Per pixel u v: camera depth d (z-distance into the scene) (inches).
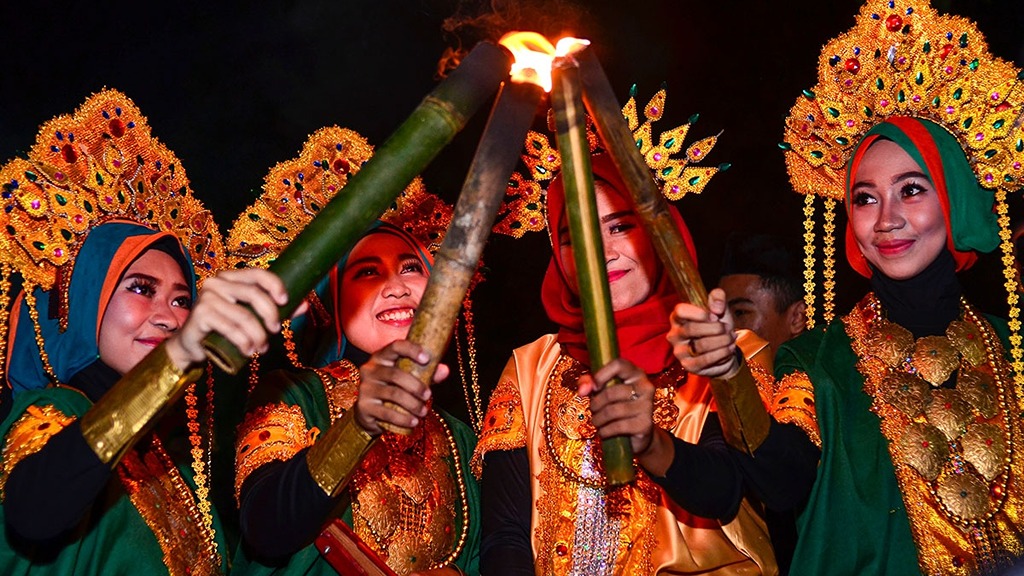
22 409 127.3
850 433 134.2
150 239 136.3
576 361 139.6
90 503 110.3
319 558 134.8
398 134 97.0
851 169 140.9
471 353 154.5
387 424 103.3
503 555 133.0
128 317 133.6
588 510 132.6
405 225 150.7
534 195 147.1
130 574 129.7
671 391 135.6
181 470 142.3
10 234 133.9
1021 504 130.8
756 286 193.6
